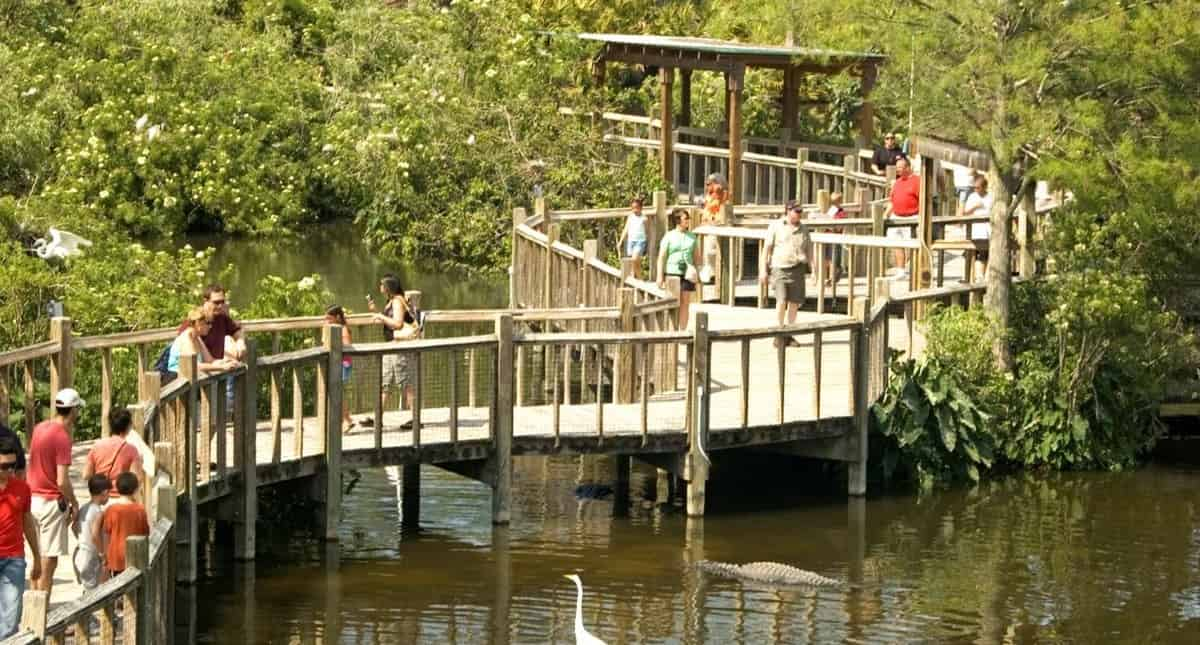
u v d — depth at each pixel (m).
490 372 41.31
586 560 39.56
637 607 36.66
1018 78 48.41
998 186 49.22
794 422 43.62
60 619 24.89
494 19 81.25
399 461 40.16
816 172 68.00
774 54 70.12
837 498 45.28
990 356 48.75
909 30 49.69
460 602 36.62
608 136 76.88
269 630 34.75
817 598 37.66
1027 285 50.66
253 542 38.56
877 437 46.66
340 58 87.81
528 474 47.03
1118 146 47.97
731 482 46.59
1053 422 48.94
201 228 80.69
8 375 38.69
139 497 31.67
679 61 72.06
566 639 34.72
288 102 83.75
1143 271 51.66
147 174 77.25
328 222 83.50
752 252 62.34
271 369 38.62
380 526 41.81
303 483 40.28
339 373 39.47
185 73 82.12
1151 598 38.25
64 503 30.33
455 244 75.12
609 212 60.50
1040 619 36.78
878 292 47.00
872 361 46.25
